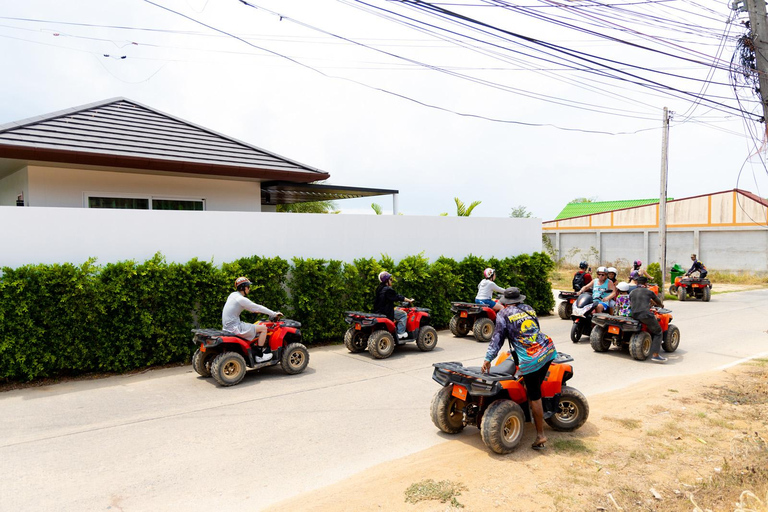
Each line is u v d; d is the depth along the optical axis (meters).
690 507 4.08
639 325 9.45
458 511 4.01
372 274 11.49
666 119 20.02
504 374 5.33
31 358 7.70
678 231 30.67
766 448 5.18
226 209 13.23
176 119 13.69
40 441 5.59
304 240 11.04
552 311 16.19
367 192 16.39
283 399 7.05
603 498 4.22
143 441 5.58
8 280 7.56
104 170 11.39
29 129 10.67
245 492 4.43
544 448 5.26
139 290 8.62
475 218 14.09
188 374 8.45
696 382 7.81
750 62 9.31
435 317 12.77
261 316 9.95
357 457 5.14
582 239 35.94
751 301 19.09
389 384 7.82
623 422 6.02
